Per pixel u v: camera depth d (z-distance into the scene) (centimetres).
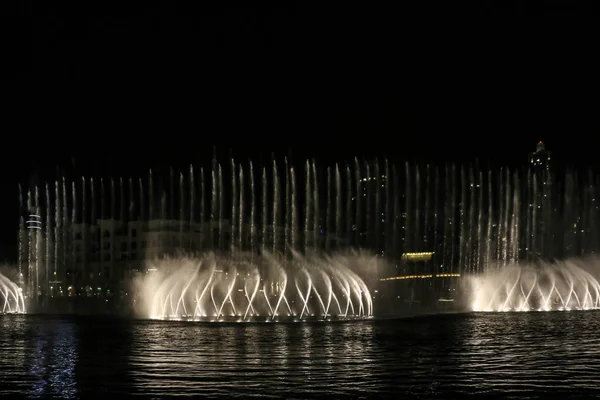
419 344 2598
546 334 3016
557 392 1608
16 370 1964
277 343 2655
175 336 2980
